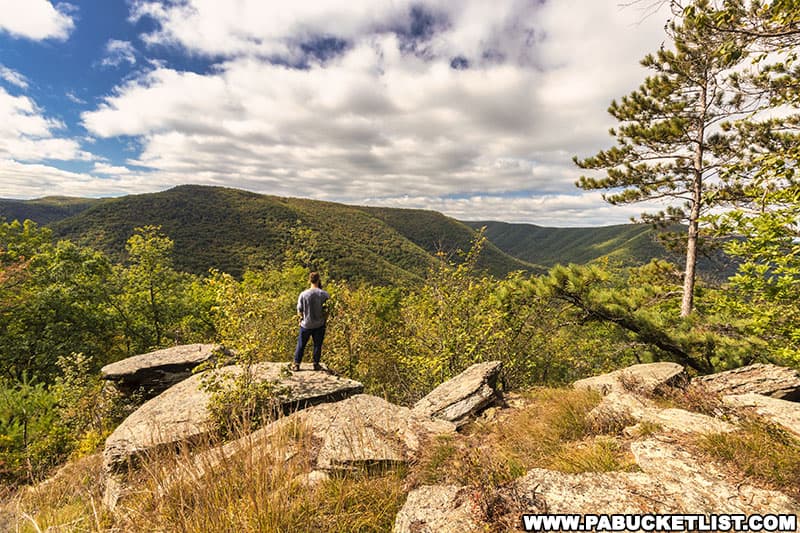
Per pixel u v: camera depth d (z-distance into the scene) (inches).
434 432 174.9
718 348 311.6
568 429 165.3
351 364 649.6
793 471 95.5
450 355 391.2
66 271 752.3
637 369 253.8
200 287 1112.8
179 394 250.2
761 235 269.4
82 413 368.2
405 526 97.6
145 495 120.5
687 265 431.8
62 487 184.4
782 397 221.6
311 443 159.2
